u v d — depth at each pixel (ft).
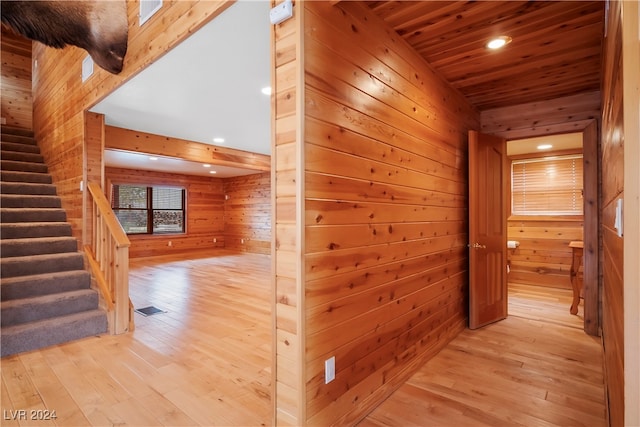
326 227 5.36
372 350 6.49
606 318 6.34
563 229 15.98
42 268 11.18
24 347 9.00
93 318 10.18
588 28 6.86
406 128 7.52
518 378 7.62
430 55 8.05
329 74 5.41
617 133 3.14
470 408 6.51
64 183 13.76
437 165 8.91
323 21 5.32
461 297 10.41
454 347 9.25
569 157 16.05
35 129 17.76
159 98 11.48
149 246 28.30
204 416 6.26
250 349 9.20
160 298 14.58
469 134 10.34
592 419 6.15
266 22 6.79
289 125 5.08
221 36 7.36
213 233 33.22
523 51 7.83
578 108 10.48
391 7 6.30
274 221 5.32
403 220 7.41
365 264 6.26
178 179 30.19
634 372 2.31
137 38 8.90
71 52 12.87
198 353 8.94
